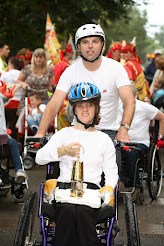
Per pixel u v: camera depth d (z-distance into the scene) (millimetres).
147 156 9609
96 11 26078
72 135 5902
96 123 5930
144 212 8992
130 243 5363
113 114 7164
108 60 7016
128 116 6770
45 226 5727
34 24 25750
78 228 5363
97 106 5879
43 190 5812
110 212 5539
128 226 5473
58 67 12695
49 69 13477
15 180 8977
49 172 6164
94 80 6973
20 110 13367
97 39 6785
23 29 25688
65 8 25672
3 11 25328
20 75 13453
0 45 14508
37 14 25688
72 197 5469
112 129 7188
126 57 13711
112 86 6992
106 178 5801
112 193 5629
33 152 12852
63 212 5398
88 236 5359
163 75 13219
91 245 5355
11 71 13750
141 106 9508
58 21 25938
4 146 8992
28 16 25656
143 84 13023
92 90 5828
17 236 5320
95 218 5477
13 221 8289
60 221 5402
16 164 9008
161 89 13016
